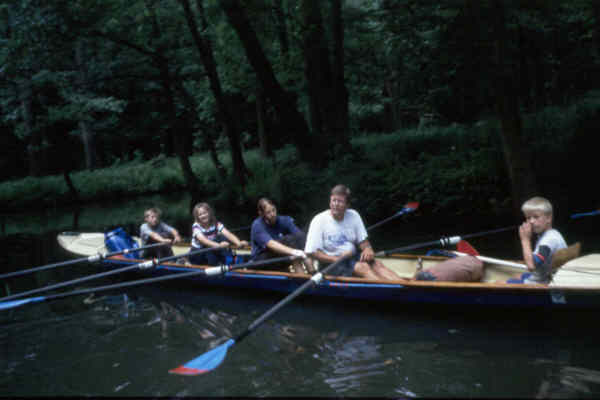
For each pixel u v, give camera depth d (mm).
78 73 14188
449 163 11625
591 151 10750
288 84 15578
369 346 3754
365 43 14336
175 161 22672
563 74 17688
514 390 2986
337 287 4660
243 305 5008
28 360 3775
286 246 5223
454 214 9734
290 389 3111
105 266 6871
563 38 15250
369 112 26500
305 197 11797
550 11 9109
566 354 3465
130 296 5539
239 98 24719
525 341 3721
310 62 13078
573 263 4672
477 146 12820
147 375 3406
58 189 18578
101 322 4633
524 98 16844
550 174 10562
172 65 14367
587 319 3840
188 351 3807
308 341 3914
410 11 10320
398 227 8781
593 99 14570
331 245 4836
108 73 14078
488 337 3830
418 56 12156
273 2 12500
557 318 3918
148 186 20688
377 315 4469
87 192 19125
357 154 13023
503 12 7719
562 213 8250
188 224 10953
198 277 5707
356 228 4891
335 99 13055
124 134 22594
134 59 13922
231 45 14125
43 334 4355
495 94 7984
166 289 5797
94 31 12750
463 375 3209
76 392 3217
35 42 12453
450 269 4461
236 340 3439
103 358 3738
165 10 13461
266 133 18469
